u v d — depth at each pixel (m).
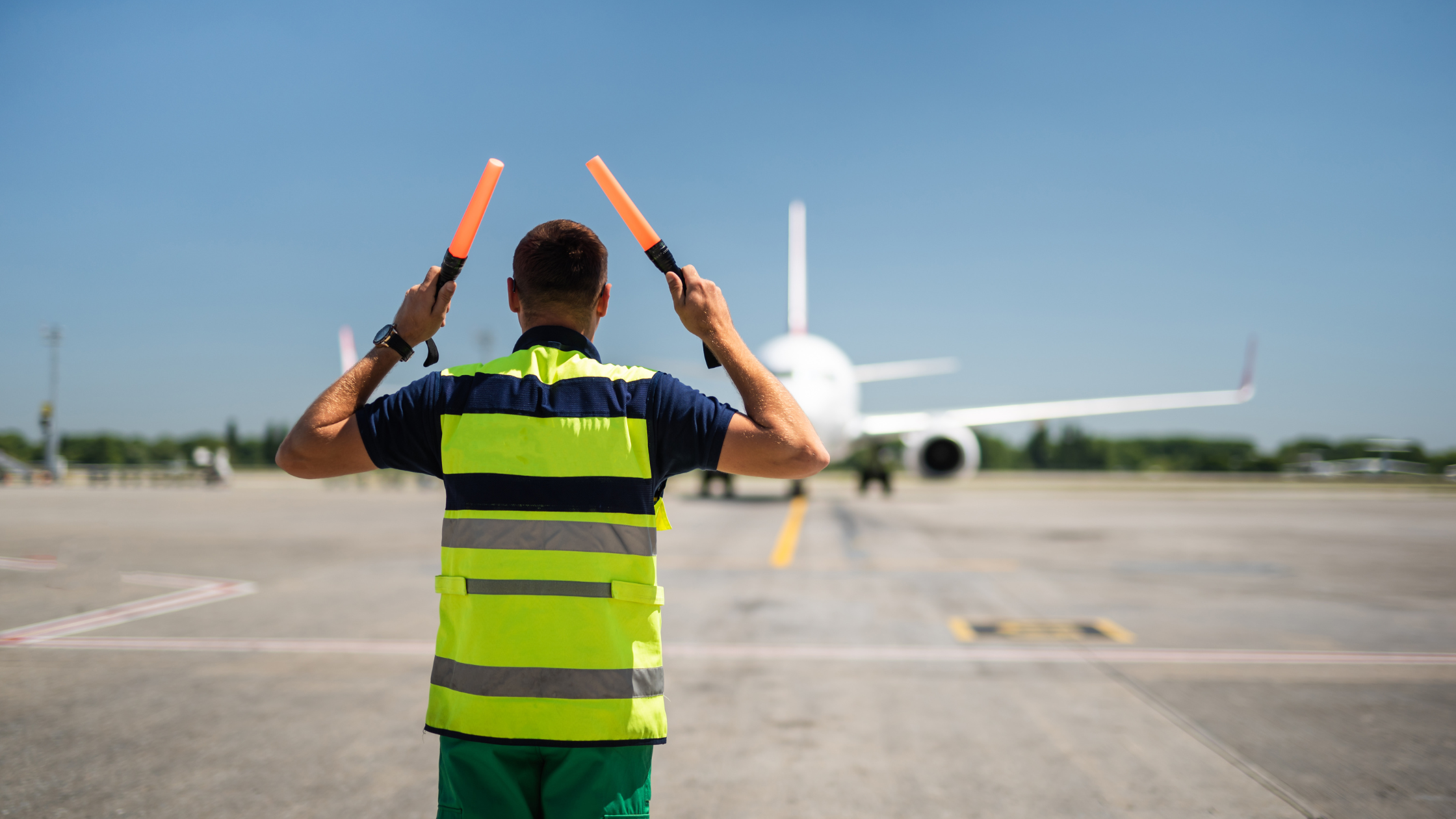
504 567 1.59
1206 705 4.92
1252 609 8.04
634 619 1.63
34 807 3.40
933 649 6.32
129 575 10.04
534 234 1.79
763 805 3.49
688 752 4.12
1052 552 12.87
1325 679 5.50
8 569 10.49
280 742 4.21
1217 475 72.75
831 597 8.66
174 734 4.33
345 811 3.40
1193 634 6.90
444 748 1.62
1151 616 7.65
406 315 1.72
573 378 1.67
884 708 4.84
